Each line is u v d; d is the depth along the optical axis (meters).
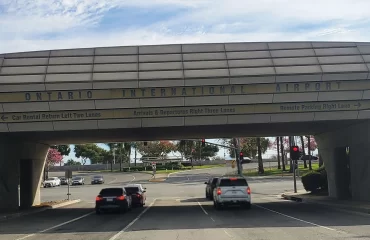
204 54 24.27
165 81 23.30
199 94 23.64
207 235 15.37
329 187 31.89
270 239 13.98
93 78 23.30
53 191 58.22
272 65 23.81
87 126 23.98
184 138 34.28
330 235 14.57
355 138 26.97
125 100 23.58
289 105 24.06
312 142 103.62
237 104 23.91
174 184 67.38
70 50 24.33
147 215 24.39
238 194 26.38
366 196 26.03
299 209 25.50
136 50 24.38
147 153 126.06
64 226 19.50
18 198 29.80
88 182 83.62
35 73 23.56
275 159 132.38
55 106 23.62
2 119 23.78
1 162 26.20
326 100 23.94
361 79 23.73
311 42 24.67
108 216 24.42
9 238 15.70
